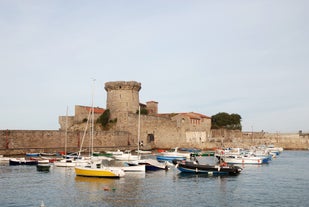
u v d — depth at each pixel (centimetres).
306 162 6775
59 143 6694
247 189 3431
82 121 9400
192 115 10675
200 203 2784
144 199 2872
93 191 3145
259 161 6188
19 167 4847
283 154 9712
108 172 3888
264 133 12488
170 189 3338
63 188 3278
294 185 3712
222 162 5231
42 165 4541
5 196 2922
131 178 3962
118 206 2623
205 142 10138
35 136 6269
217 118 13250
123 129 8775
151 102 11206
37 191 3131
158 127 9450
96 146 7412
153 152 8269
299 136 12088
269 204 2795
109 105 9588
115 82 9444
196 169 4406
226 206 2705
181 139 9950
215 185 3625
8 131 5828
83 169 3959
